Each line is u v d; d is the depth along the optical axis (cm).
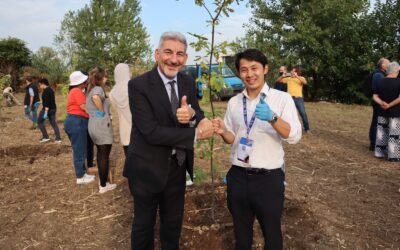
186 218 417
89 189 556
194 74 1451
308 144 834
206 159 670
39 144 885
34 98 1116
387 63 734
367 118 1283
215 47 367
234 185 287
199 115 303
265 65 277
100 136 511
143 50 2792
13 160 746
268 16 2134
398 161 686
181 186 312
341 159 704
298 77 958
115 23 2769
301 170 627
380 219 437
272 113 252
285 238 381
